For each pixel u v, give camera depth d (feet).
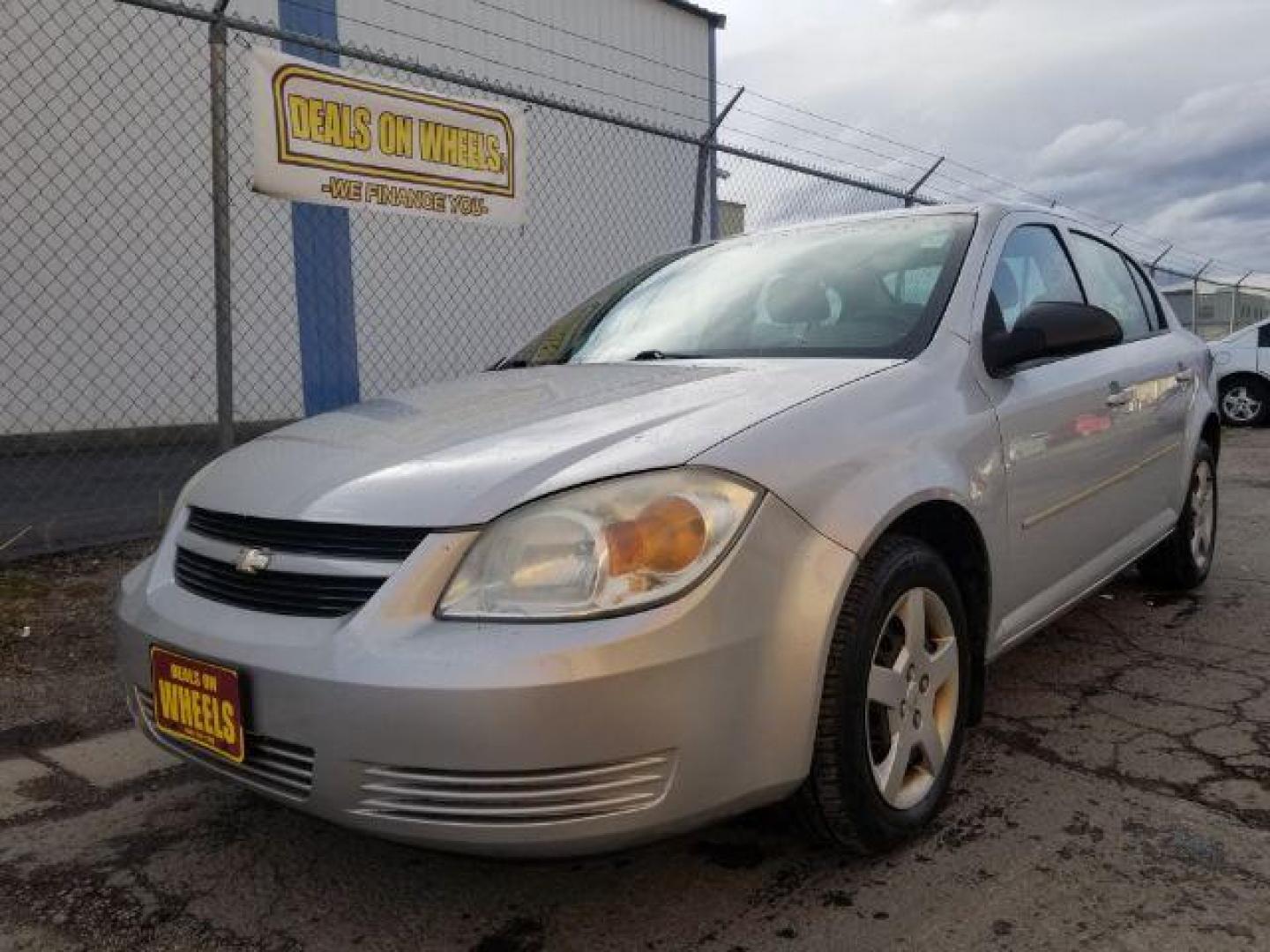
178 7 15.51
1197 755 9.66
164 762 10.18
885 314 9.55
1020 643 9.86
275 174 17.46
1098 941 6.79
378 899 7.61
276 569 6.82
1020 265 10.92
